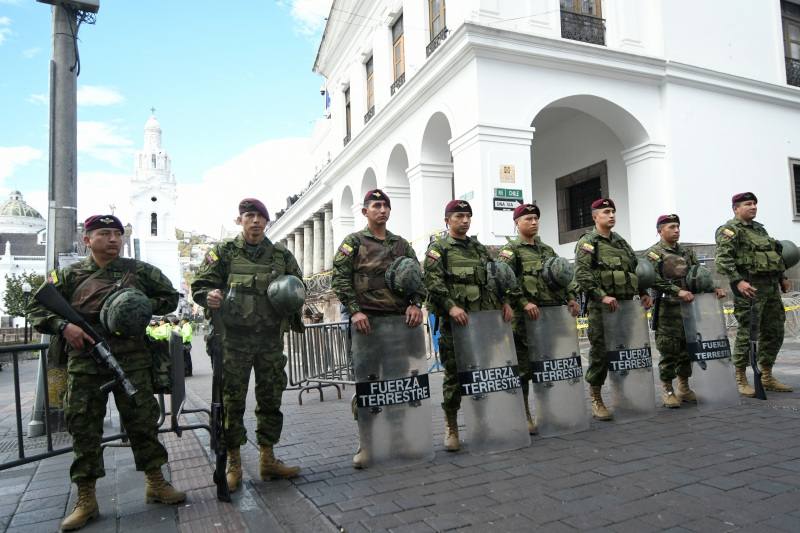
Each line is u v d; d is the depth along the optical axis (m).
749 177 13.28
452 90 11.52
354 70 18.95
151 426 3.38
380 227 4.21
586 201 14.52
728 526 2.60
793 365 7.61
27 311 3.18
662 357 5.54
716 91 13.09
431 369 9.62
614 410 4.98
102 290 3.33
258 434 3.76
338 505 3.16
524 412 4.30
